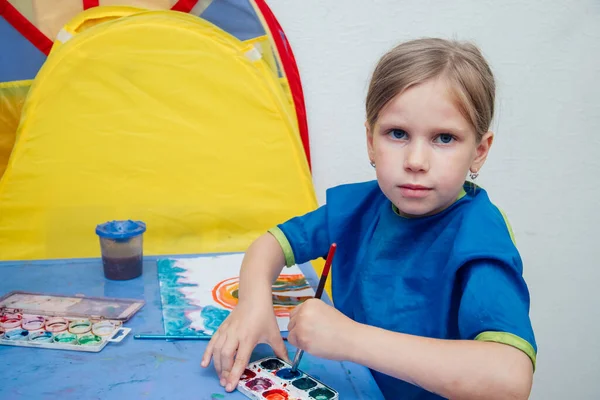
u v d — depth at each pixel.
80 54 0.97
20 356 0.62
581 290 1.33
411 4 1.14
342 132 1.19
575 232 1.29
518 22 1.17
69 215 0.99
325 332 0.58
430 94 0.62
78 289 0.80
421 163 0.62
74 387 0.56
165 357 0.63
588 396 1.38
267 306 0.68
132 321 0.71
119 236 0.81
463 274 0.63
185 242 1.03
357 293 0.76
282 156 1.05
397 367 0.55
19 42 1.04
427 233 0.71
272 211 1.05
